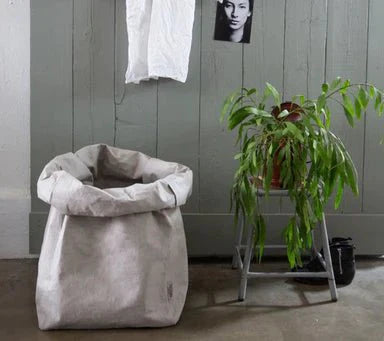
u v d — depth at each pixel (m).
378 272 2.41
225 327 1.83
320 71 2.46
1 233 2.49
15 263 2.45
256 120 1.97
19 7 2.38
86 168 2.15
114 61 2.40
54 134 2.42
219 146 2.47
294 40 2.44
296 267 2.29
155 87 2.43
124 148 2.45
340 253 2.20
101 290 1.77
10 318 1.89
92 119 2.43
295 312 1.96
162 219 1.84
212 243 2.51
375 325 1.85
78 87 2.40
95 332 1.79
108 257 1.78
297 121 1.94
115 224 1.77
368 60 2.47
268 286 2.23
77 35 2.37
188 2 2.23
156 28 2.21
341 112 2.49
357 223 2.54
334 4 2.43
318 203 1.96
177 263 1.89
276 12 2.42
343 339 1.75
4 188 2.47
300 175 1.91
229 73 2.44
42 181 1.81
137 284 1.76
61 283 1.76
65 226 1.77
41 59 2.37
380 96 2.01
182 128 2.46
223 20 2.40
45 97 2.40
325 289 2.20
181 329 1.82
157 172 2.13
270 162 1.87
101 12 2.37
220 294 2.14
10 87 2.42
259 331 1.80
